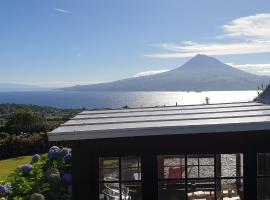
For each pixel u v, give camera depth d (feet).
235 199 31.01
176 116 32.07
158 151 28.91
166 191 30.27
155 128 26.61
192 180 30.71
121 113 36.86
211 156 30.32
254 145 28.91
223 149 28.96
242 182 30.09
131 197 29.71
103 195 29.40
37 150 73.15
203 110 35.73
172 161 31.37
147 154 28.94
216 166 30.17
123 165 29.55
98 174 28.91
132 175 29.60
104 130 26.53
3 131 88.63
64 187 36.65
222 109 35.96
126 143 28.81
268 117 29.27
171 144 28.89
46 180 37.35
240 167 30.58
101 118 33.24
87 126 28.53
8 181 39.29
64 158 41.68
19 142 72.59
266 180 29.60
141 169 29.07
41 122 88.69
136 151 28.91
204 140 28.89
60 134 26.40
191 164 31.71
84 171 28.66
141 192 29.35
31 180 38.58
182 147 28.91
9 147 72.02
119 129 26.58
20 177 39.24
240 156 30.53
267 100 42.65
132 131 26.63
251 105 38.91
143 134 26.71
